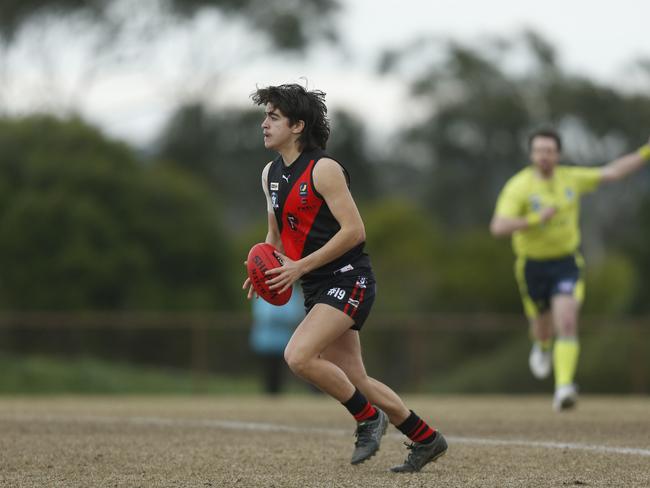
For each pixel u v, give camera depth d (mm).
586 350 78875
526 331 85750
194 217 103438
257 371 78250
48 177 98938
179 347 77250
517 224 39094
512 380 81812
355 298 22328
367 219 122062
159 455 26125
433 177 168000
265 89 22672
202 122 167125
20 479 22234
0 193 98062
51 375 73938
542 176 40156
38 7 148750
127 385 74688
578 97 156125
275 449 27516
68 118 105375
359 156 171375
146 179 103062
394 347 83125
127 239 100000
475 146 167250
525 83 163250
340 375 22297
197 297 100938
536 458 25672
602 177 40375
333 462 24953
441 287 116500
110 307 97812
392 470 23297
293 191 22516
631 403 49438
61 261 96000
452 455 26250
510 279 115938
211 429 33469
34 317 76750
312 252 22812
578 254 41219
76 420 36656
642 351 75688
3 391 71312
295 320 62594
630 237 103875
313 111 22594
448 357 85188
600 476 22703
